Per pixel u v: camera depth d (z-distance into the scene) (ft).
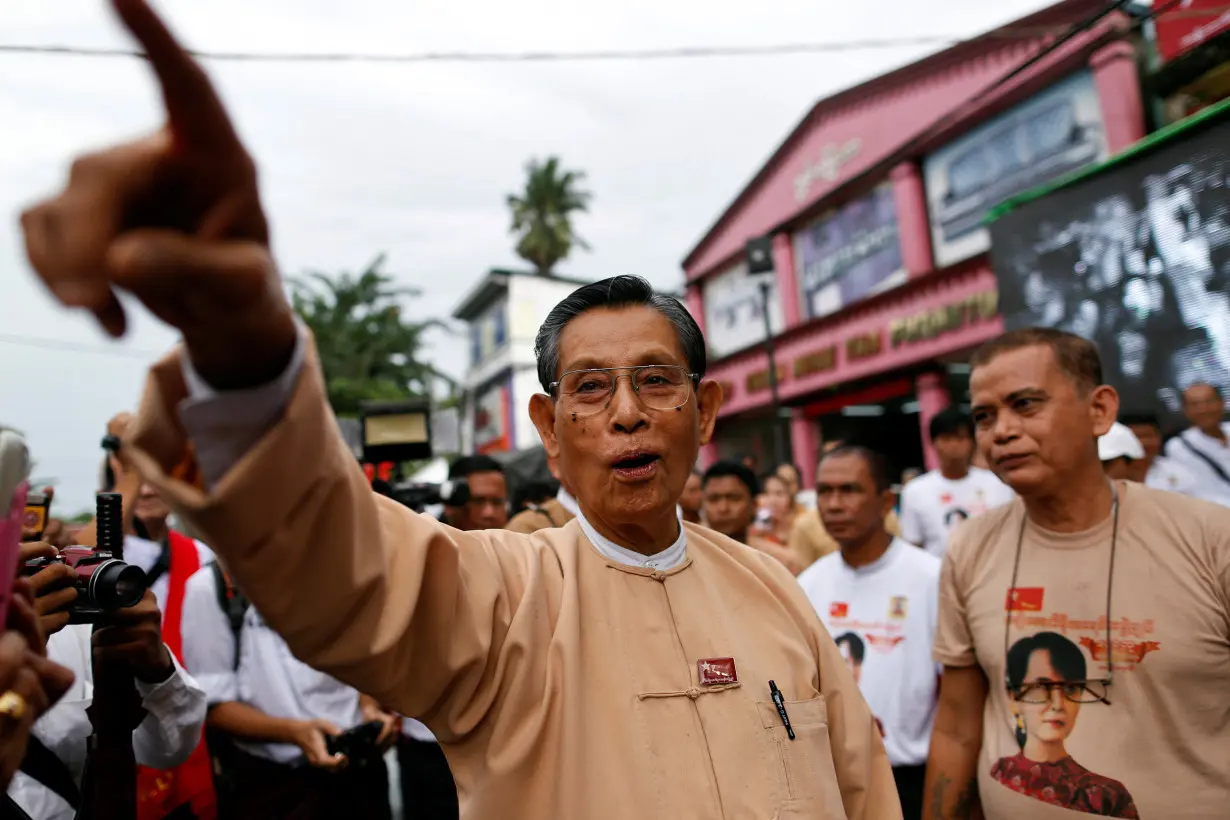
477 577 4.20
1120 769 6.10
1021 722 6.68
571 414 4.75
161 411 2.60
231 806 10.39
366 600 3.25
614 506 4.62
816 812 4.44
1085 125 35.50
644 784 4.10
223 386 2.46
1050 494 6.77
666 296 5.08
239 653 10.43
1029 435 6.65
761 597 5.24
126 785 5.06
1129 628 6.29
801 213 52.19
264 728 9.91
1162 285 15.02
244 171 2.00
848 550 10.30
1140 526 6.56
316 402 2.64
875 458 10.23
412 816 12.82
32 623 3.49
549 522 11.83
